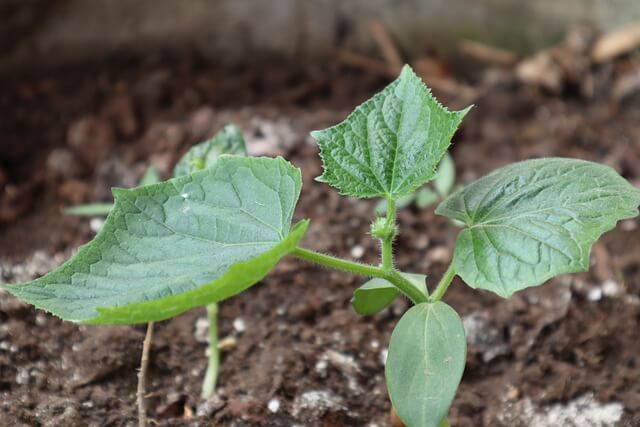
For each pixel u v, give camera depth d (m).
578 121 0.93
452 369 0.60
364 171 0.61
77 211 0.77
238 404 0.71
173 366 0.73
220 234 0.61
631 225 0.83
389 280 0.62
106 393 0.71
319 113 0.91
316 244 0.81
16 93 0.96
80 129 0.89
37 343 0.74
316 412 0.71
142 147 0.89
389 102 0.62
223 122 0.89
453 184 0.87
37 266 0.80
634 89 0.96
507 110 0.95
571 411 0.72
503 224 0.62
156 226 0.61
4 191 0.86
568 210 0.61
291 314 0.77
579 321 0.77
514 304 0.77
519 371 0.74
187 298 0.57
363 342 0.75
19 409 0.70
